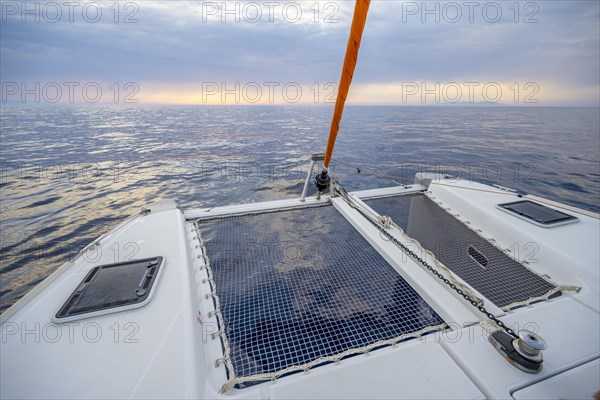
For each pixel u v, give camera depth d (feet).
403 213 9.62
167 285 5.17
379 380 3.56
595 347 4.09
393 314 5.11
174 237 6.94
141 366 3.61
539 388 3.45
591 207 27.78
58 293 4.93
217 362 4.17
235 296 5.70
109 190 40.47
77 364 3.62
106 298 4.68
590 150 60.13
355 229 8.33
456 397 3.33
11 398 3.22
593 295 5.15
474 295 5.11
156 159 61.93
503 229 7.44
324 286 5.96
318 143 80.79
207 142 86.02
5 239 26.53
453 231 8.14
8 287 19.93
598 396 3.36
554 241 6.48
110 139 93.40
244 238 7.91
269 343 4.55
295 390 3.48
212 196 36.99
